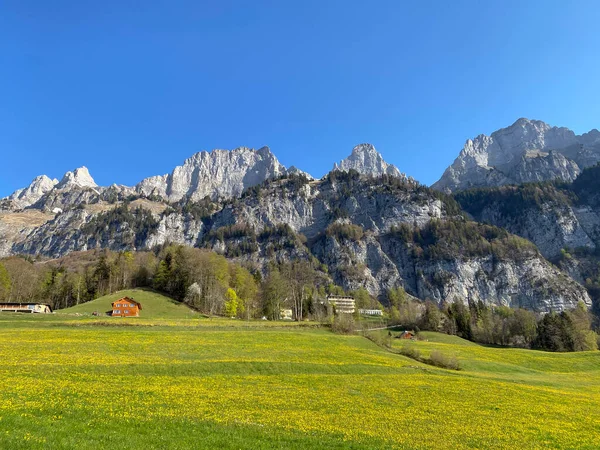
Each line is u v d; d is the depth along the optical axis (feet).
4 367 127.44
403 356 255.09
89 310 386.93
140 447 63.93
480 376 209.26
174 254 517.96
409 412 114.11
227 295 455.63
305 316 476.13
